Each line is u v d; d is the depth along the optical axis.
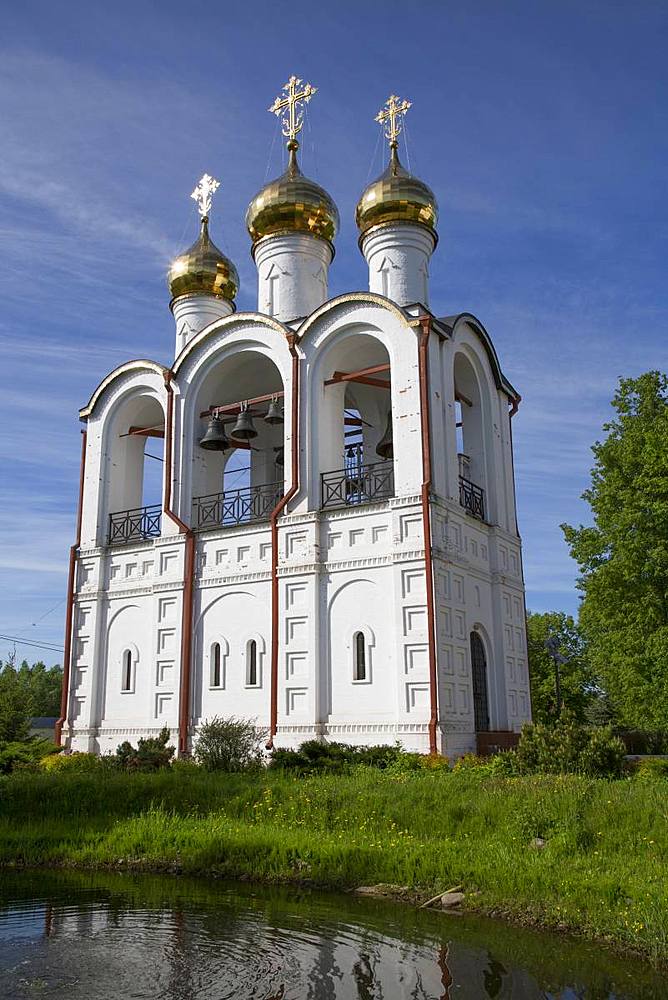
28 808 19.25
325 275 33.38
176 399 31.02
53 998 8.91
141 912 12.14
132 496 33.22
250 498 29.00
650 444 29.75
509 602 28.67
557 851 13.61
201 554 28.89
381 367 26.73
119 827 17.12
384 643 24.59
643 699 29.86
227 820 17.06
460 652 25.11
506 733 25.92
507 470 30.72
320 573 26.12
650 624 29.80
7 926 11.49
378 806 16.70
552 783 17.11
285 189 32.53
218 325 30.30
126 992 9.07
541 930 11.07
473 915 11.78
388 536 25.22
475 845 14.38
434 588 24.11
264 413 33.84
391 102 32.81
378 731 23.98
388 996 8.95
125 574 30.86
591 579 31.48
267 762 24.08
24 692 41.47
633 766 21.72
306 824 16.44
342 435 28.55
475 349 29.98
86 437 33.44
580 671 57.88
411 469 25.27
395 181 31.17
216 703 27.31
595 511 32.41
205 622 28.25
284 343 28.84
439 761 21.69
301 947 10.48
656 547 29.55
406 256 31.05
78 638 31.17
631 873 12.49
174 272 36.25
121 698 29.67
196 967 9.80
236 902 12.66
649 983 9.33
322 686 25.30
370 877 13.55
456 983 9.34
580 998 8.95
